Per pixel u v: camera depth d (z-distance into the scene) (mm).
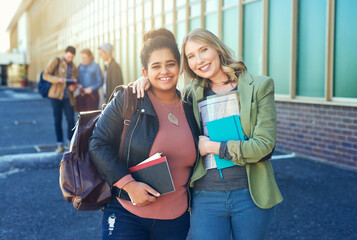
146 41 2033
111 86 6656
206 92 2100
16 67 51750
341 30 6012
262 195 1935
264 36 7543
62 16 28922
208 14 9633
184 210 1996
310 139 6609
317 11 6449
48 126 12016
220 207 1938
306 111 6672
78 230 3760
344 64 5992
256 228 1938
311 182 5129
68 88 6797
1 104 22141
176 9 11422
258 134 1886
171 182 1842
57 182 5438
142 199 1812
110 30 18141
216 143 1918
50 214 4180
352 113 5777
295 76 6957
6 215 4137
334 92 6199
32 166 6355
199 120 2062
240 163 1904
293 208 4168
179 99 2080
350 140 5820
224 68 2000
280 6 7223
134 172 1871
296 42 6910
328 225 3699
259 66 7828
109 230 1911
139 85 1938
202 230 1950
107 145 1872
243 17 8227
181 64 2035
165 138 1923
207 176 1975
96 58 20500
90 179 1889
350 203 4289
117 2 17047
